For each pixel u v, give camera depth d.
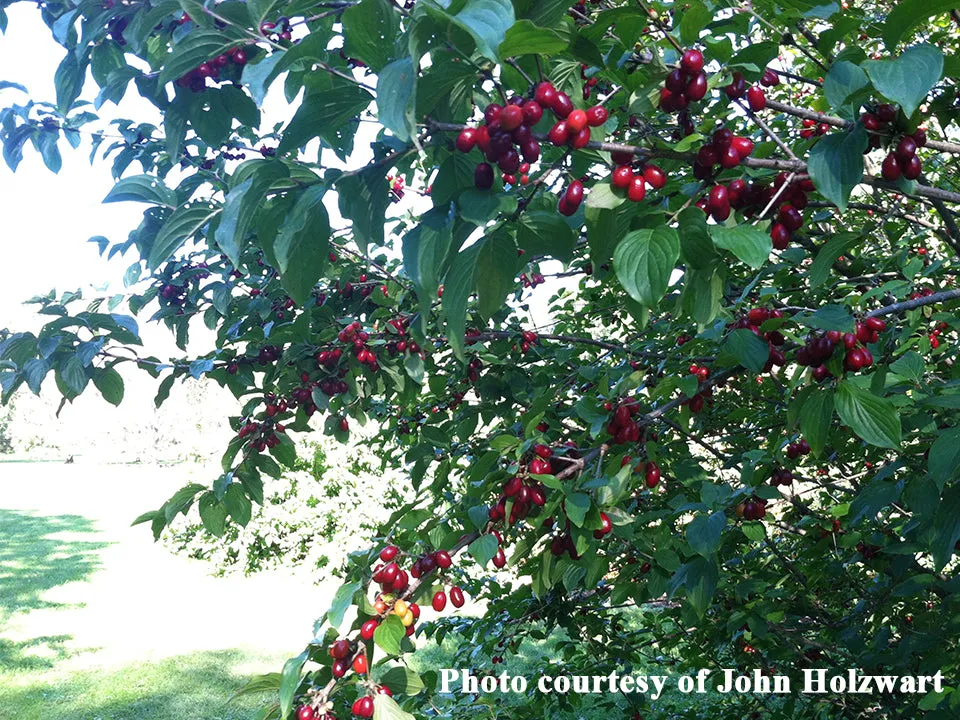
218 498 3.03
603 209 1.46
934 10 1.38
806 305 3.15
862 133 1.46
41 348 2.77
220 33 1.60
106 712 6.75
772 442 2.68
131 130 3.03
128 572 12.21
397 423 5.07
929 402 1.85
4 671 7.75
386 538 2.02
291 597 10.84
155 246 1.83
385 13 1.24
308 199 1.48
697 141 1.46
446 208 1.37
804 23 1.86
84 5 1.93
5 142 2.50
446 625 4.06
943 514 1.80
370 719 1.75
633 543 2.44
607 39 1.71
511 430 2.85
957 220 2.90
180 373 3.30
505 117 1.29
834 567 3.15
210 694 7.18
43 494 21.86
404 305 3.80
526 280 4.52
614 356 3.85
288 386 3.45
